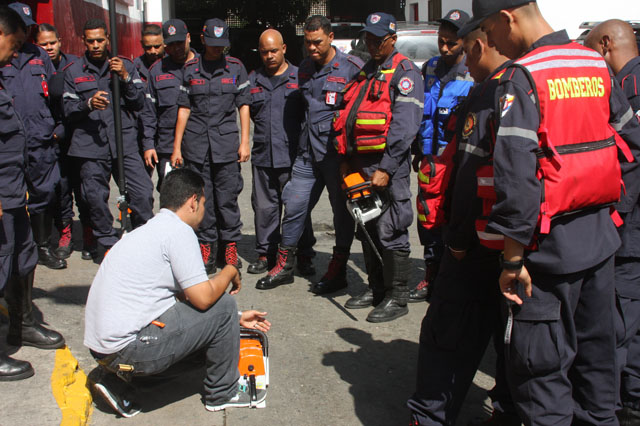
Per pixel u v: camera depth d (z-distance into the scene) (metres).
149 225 2.88
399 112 3.76
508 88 2.10
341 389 3.25
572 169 2.10
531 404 2.29
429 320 2.64
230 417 2.97
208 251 5.04
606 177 2.18
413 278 4.98
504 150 2.07
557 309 2.21
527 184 2.03
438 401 2.60
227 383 3.00
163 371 2.99
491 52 2.40
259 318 3.22
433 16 21.45
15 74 4.22
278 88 4.77
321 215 6.89
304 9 26.28
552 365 2.23
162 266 2.81
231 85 4.78
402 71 3.79
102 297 2.80
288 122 4.77
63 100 4.66
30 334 3.54
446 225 2.63
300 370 3.44
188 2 26.66
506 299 2.25
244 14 26.22
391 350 3.69
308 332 3.92
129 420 2.93
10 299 3.48
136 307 2.78
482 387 3.28
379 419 2.98
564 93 2.12
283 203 4.66
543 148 2.09
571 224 2.19
